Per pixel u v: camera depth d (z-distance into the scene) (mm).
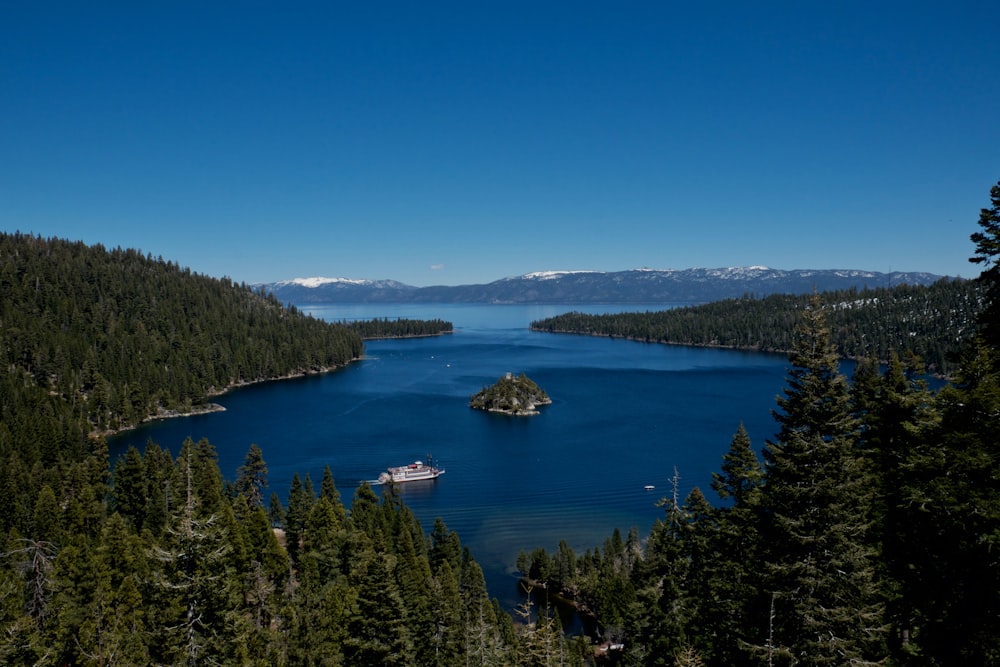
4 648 34281
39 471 104688
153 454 112812
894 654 31797
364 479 154000
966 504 26891
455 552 92812
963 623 27578
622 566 94062
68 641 44906
